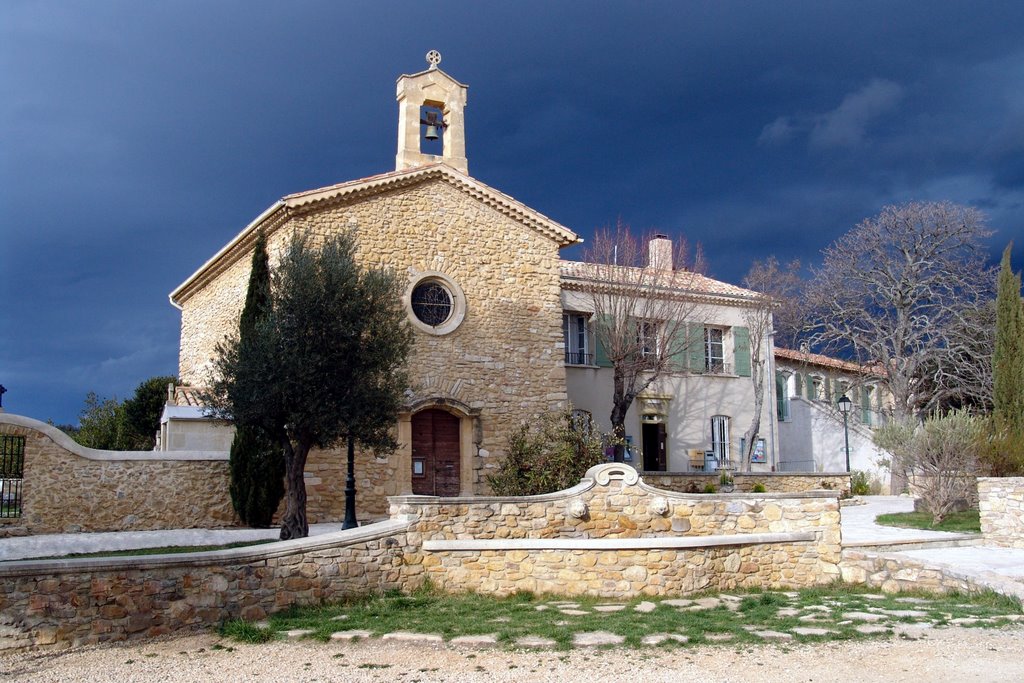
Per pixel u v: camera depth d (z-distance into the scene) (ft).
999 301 83.15
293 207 69.56
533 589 43.45
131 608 33.99
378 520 69.41
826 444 112.88
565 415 70.74
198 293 90.79
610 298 92.17
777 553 47.83
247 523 65.21
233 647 32.68
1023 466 67.15
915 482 70.18
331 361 56.75
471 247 77.71
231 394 57.00
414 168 75.36
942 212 110.63
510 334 78.18
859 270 112.88
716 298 101.40
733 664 29.60
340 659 30.71
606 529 46.91
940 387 111.65
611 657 30.68
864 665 29.37
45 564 32.58
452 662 30.19
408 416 72.43
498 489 65.72
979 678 27.58
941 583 44.32
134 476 63.62
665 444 96.48
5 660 30.73
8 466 59.77
